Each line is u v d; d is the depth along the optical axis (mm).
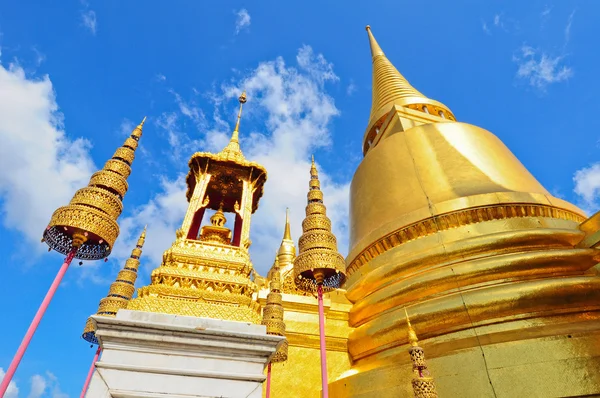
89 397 3457
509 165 11984
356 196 13414
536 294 7297
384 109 17547
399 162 12383
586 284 7375
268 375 6770
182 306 4738
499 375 6273
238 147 8461
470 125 13461
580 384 5828
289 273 10453
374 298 9242
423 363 5379
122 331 3857
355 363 9016
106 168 5312
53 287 4129
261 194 8227
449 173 11172
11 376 3334
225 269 5723
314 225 6621
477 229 9195
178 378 3752
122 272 9117
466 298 7672
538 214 9516
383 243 10328
